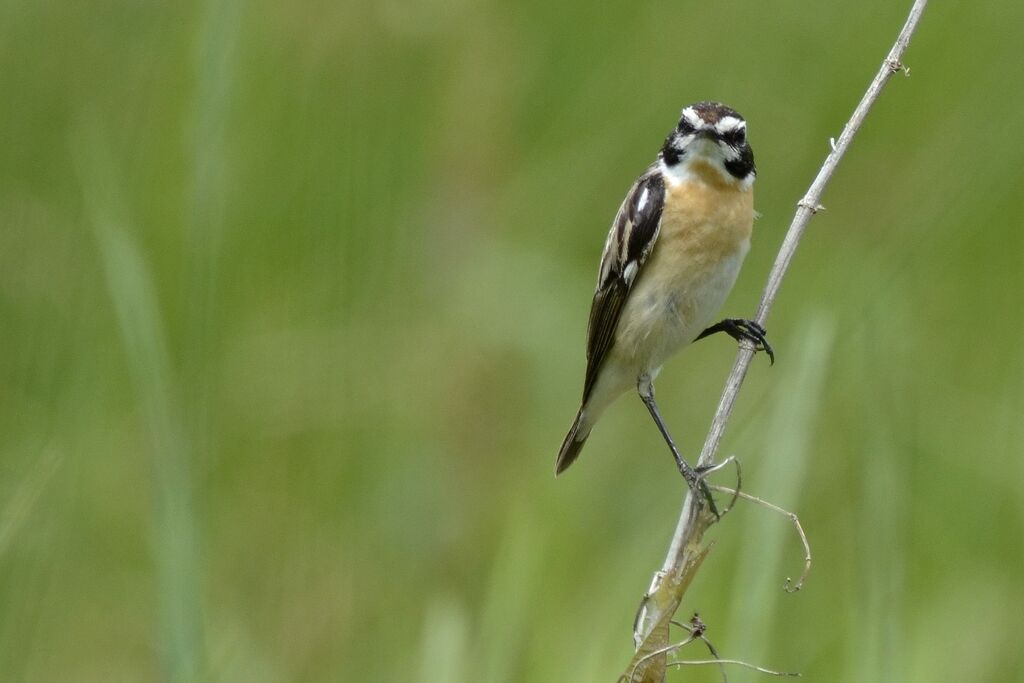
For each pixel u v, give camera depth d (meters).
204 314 10.27
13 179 13.04
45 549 10.30
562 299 13.52
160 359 9.41
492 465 12.63
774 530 8.87
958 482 12.29
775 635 11.34
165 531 9.12
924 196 13.68
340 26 13.55
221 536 12.06
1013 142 13.59
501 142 13.81
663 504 11.45
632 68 14.30
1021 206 13.59
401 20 13.66
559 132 14.06
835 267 13.80
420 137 13.76
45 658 10.91
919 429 12.39
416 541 12.12
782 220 14.39
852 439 11.46
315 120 13.35
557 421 13.12
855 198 14.25
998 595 11.45
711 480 11.67
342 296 13.24
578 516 11.52
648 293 10.12
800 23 14.62
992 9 14.02
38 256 12.45
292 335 12.84
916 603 11.36
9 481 10.88
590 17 14.20
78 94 13.35
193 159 10.41
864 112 8.70
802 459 8.93
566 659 9.97
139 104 13.30
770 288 8.74
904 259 11.84
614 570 10.68
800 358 9.09
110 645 11.59
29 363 11.97
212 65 10.52
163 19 13.45
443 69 13.82
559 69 14.08
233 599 11.79
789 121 14.51
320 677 11.46
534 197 13.86
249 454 12.38
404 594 11.74
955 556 11.89
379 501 12.29
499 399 13.02
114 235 9.80
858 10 14.53
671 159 10.18
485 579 11.84
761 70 14.55
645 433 13.47
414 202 13.68
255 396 12.50
